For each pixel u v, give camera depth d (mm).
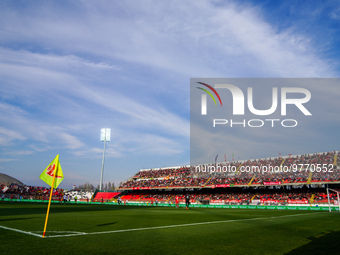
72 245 9180
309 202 52781
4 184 84000
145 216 23297
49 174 11109
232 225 16844
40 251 8156
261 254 8648
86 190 96250
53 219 18172
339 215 27859
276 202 55875
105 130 88062
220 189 71750
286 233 13422
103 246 9164
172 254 8320
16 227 13312
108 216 22391
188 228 14883
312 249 9508
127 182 87312
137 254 8164
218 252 8789
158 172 89812
